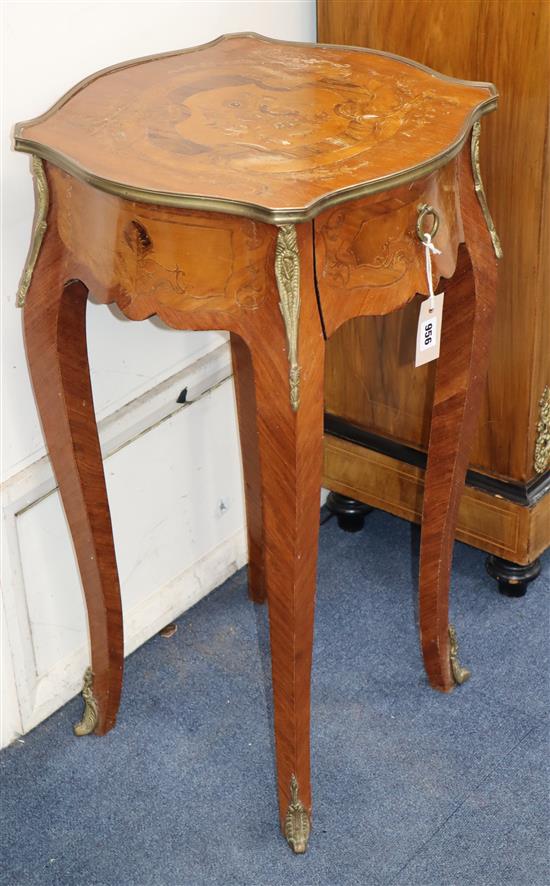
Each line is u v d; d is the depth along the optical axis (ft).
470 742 4.86
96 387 4.77
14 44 4.02
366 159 3.52
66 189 3.72
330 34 5.03
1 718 4.87
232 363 5.09
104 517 4.47
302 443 3.61
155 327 4.91
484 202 4.05
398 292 3.71
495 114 4.55
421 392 5.42
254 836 4.49
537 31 4.29
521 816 4.52
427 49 4.70
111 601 4.63
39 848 4.47
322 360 3.57
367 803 4.60
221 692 5.18
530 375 4.99
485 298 4.20
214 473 5.55
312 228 3.35
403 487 5.73
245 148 3.64
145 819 4.58
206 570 5.71
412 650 5.36
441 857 4.37
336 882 4.30
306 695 4.17
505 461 5.29
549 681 5.16
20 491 4.54
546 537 5.51
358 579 5.80
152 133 3.76
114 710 4.92
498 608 5.58
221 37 4.60
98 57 4.36
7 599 4.66
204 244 3.44
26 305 4.05
